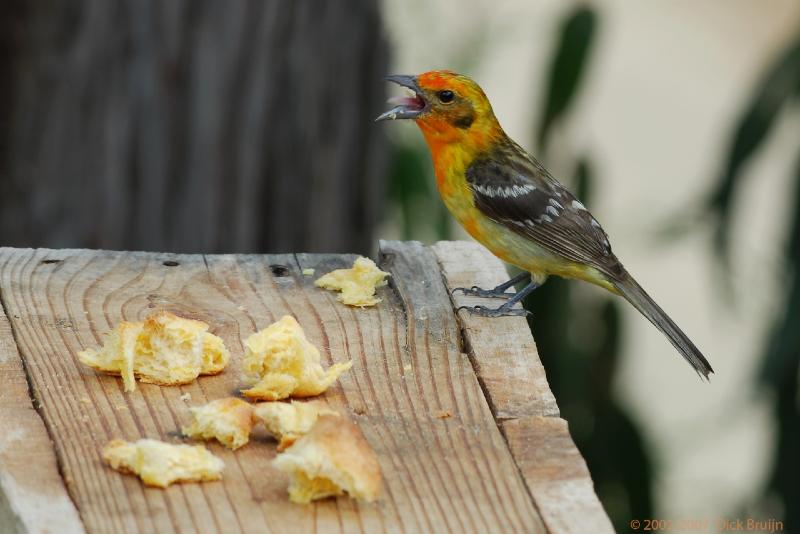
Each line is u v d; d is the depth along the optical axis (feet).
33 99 41.24
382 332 27.99
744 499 45.44
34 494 20.59
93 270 30.12
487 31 46.83
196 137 41.11
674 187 78.89
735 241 44.37
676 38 90.53
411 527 20.44
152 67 40.78
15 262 30.14
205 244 41.50
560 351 44.83
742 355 70.69
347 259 31.83
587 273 36.86
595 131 83.10
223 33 40.88
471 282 30.96
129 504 20.62
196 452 21.53
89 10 40.65
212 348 25.58
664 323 36.40
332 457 20.65
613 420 45.88
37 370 25.03
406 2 45.65
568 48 44.83
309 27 41.86
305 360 24.79
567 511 20.98
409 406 24.58
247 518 20.45
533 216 36.40
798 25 45.06
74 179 41.39
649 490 46.29
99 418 23.43
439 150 37.01
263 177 41.91
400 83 36.45
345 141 43.21
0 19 40.88
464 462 22.47
